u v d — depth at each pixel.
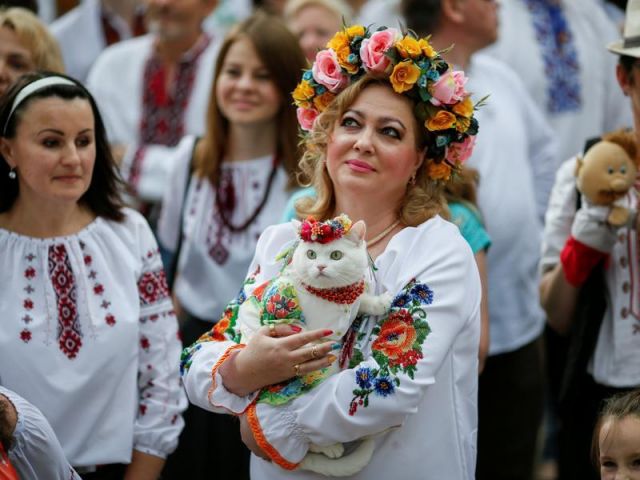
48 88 7.07
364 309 6.01
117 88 12.45
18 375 6.96
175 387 7.52
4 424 6.28
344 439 5.87
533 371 10.34
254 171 9.83
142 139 12.29
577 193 8.13
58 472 6.51
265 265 6.34
